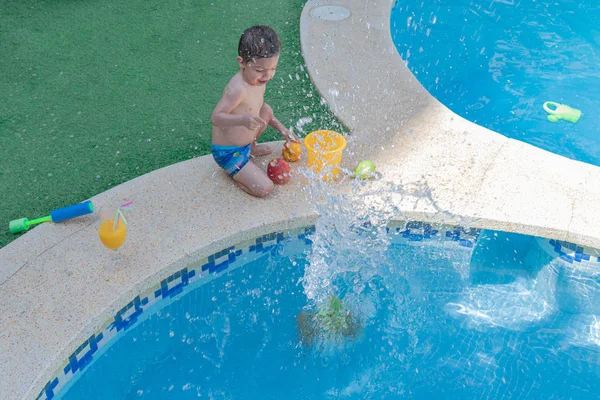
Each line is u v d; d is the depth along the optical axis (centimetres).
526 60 562
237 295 338
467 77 536
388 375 308
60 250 312
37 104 443
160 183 359
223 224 331
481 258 359
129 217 334
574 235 329
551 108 501
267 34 313
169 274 310
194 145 406
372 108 426
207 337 320
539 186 358
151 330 317
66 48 510
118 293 290
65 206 353
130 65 489
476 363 314
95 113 435
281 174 354
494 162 376
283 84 462
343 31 527
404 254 359
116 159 393
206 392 298
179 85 466
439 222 344
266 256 349
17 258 307
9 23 542
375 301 335
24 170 382
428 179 362
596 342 324
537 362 314
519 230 336
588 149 455
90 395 290
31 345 265
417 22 616
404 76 465
